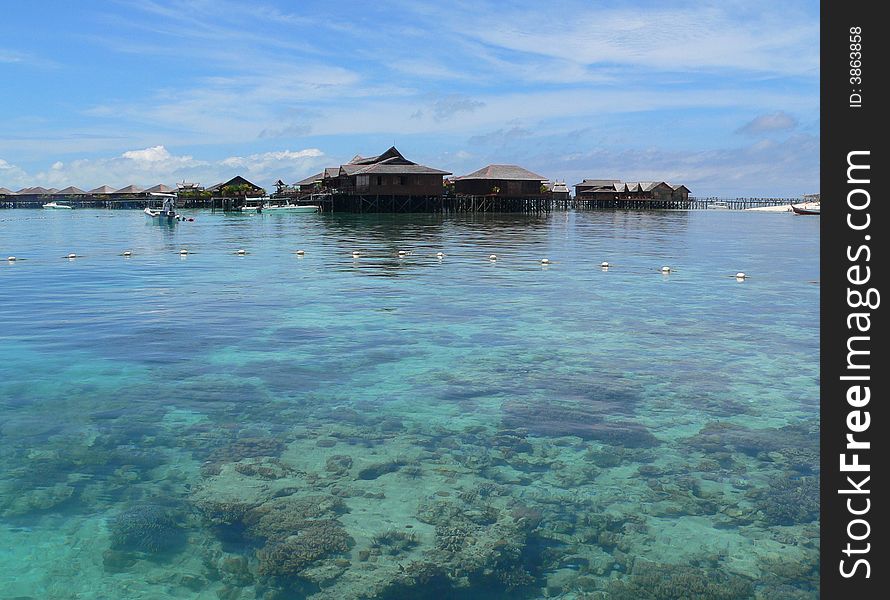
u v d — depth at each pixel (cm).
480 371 1143
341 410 958
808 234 5122
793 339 1376
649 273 2448
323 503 699
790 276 2391
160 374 1107
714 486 741
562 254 3183
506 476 764
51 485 723
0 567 580
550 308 1711
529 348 1295
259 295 1883
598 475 768
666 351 1277
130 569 582
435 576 580
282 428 891
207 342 1320
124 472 758
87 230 5228
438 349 1282
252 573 579
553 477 762
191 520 661
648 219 7912
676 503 706
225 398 998
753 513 686
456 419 928
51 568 580
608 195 12375
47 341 1315
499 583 572
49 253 3175
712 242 4131
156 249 3412
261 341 1333
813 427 900
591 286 2098
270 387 1051
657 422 920
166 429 879
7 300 1781
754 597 558
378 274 2366
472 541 634
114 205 12662
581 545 630
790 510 690
